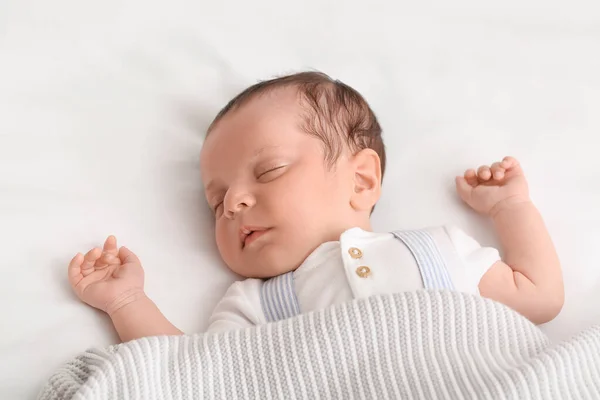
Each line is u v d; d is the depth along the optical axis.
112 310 1.24
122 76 1.59
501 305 1.14
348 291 1.23
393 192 1.53
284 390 1.06
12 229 1.30
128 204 1.42
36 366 1.15
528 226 1.40
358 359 1.07
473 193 1.49
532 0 1.84
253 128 1.38
